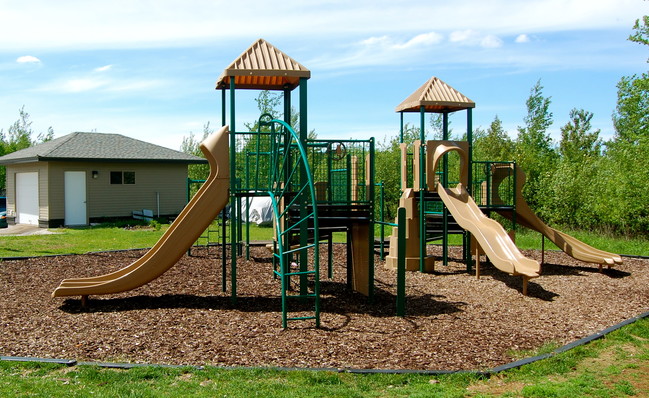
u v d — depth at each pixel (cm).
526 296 820
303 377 443
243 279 930
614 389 438
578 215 1964
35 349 522
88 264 1094
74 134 2411
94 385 424
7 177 2408
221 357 498
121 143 2402
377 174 2206
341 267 1101
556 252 1355
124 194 2241
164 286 859
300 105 760
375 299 780
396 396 412
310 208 755
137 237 1686
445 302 769
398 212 675
